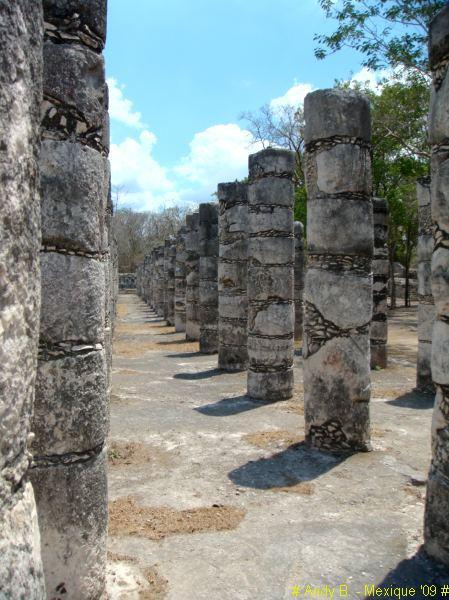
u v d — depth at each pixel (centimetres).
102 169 360
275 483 599
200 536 476
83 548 341
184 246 2175
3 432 150
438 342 434
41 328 327
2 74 145
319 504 545
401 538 473
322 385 704
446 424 426
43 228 326
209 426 825
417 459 674
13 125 151
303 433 786
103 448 362
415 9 1389
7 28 146
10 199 150
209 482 602
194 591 394
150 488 584
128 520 504
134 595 385
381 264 1320
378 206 1312
